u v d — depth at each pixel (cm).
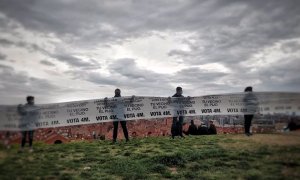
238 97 767
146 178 552
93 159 652
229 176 529
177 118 863
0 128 615
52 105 718
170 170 595
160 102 823
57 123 723
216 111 794
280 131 694
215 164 597
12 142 618
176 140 828
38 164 580
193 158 648
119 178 551
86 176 551
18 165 559
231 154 640
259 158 593
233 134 828
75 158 653
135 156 678
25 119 646
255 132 715
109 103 796
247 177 513
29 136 653
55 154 663
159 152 704
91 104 773
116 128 820
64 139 768
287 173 515
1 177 507
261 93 725
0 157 579
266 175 513
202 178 534
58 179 521
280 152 602
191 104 814
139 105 816
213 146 716
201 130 878
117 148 759
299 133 676
